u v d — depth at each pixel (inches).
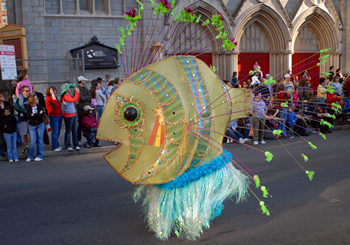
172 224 140.9
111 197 201.5
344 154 307.6
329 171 249.4
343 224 156.6
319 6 693.3
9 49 339.9
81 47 532.4
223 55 622.8
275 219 163.6
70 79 494.3
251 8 633.0
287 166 266.7
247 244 137.5
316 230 150.6
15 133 310.0
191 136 131.3
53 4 527.2
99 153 340.2
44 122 332.5
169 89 130.7
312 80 732.7
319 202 186.5
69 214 176.2
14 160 310.3
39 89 515.5
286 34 671.1
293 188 211.2
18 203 195.5
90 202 193.8
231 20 613.9
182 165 131.8
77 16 533.0
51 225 162.6
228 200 191.0
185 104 130.7
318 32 719.7
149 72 133.2
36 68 514.3
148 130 132.0
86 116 348.2
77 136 362.3
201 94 134.0
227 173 144.2
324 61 118.7
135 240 143.3
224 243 138.3
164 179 131.6
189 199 134.6
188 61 137.2
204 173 136.0
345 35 726.5
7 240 146.9
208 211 140.6
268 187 214.1
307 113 412.8
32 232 154.9
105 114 135.6
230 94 146.7
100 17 543.2
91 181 237.6
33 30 508.7
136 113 130.3
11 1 507.8
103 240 144.6
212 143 139.0
